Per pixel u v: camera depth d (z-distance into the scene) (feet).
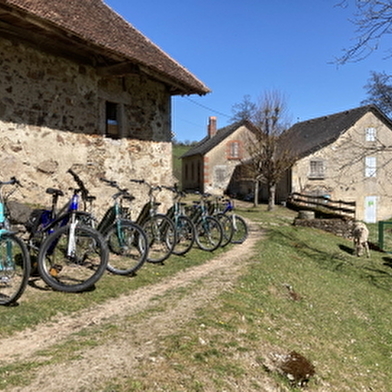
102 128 25.57
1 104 19.69
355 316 21.88
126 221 18.89
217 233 28.58
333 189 86.02
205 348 11.28
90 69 24.61
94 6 28.17
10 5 16.19
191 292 17.02
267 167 74.18
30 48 20.97
